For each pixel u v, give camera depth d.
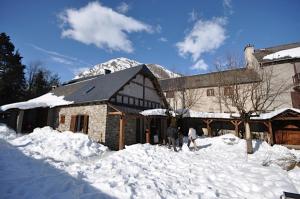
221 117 18.83
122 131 11.36
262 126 19.33
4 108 17.22
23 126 18.67
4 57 27.72
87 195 4.28
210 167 7.23
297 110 13.63
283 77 19.23
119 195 4.42
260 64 20.28
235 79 16.25
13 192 4.34
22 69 29.83
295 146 14.78
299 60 18.94
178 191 4.91
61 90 21.53
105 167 6.76
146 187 4.94
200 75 26.98
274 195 4.75
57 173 5.85
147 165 7.38
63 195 4.25
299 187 5.27
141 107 16.27
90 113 13.36
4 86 26.28
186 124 22.53
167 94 24.08
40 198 4.13
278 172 6.27
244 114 11.32
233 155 9.91
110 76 17.19
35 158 7.39
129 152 9.50
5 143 9.27
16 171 5.75
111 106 12.18
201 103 23.16
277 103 19.16
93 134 12.71
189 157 9.02
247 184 5.41
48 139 10.87
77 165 6.76
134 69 16.16
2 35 28.27
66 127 14.78
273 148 12.47
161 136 16.95
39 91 36.22
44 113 17.73
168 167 7.27
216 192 4.91
